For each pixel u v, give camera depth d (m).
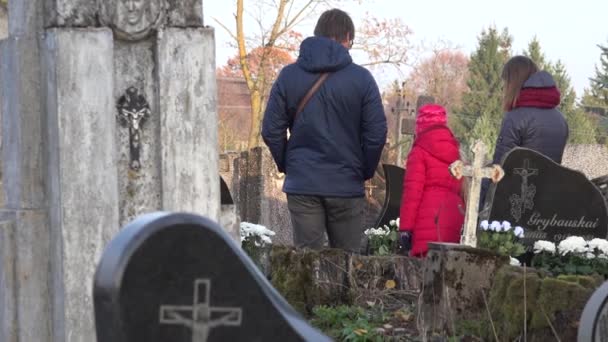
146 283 1.34
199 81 4.95
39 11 4.75
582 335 4.02
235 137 40.12
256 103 27.11
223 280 1.42
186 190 4.95
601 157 26.59
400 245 9.68
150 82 4.91
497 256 5.53
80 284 4.72
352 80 6.65
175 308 1.37
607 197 9.35
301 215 6.77
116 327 1.32
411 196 7.27
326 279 6.51
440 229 7.23
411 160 7.29
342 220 6.82
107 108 4.74
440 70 54.06
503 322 5.22
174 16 4.89
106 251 1.34
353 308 6.24
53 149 4.71
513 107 8.00
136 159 4.90
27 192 4.80
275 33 26.70
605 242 7.51
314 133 6.67
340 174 6.70
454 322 5.46
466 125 56.75
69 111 4.67
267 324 1.46
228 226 5.25
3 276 4.75
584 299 4.97
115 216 4.77
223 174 15.31
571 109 56.78
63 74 4.65
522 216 7.79
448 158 7.27
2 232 4.75
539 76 7.90
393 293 6.57
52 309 4.83
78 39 4.67
